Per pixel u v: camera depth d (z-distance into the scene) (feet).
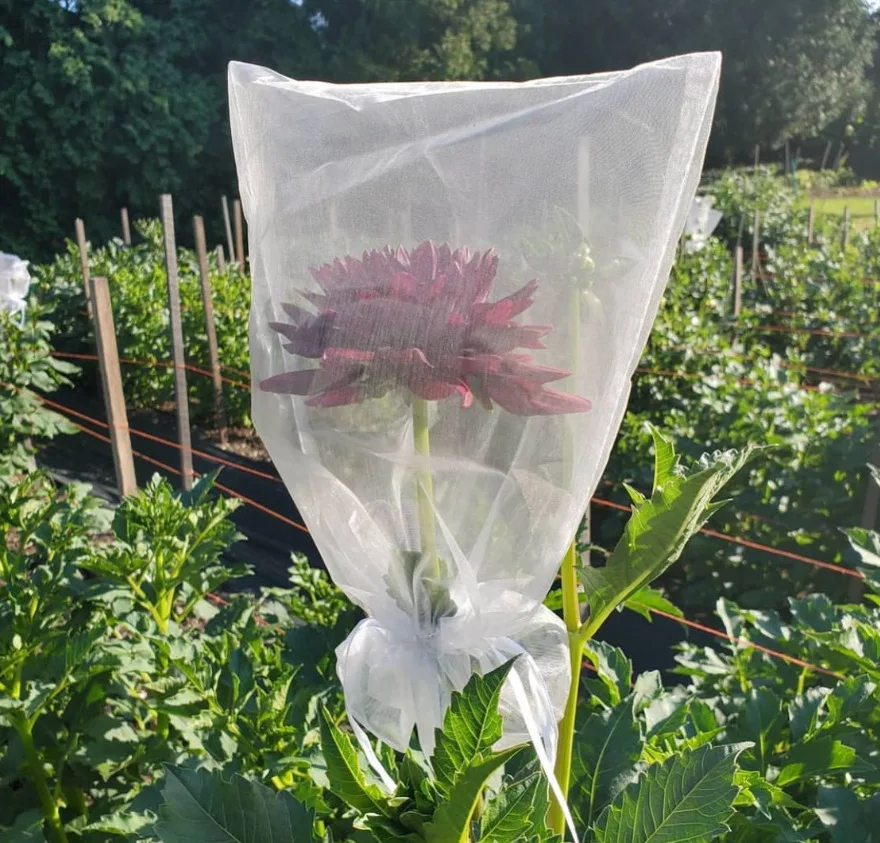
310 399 2.85
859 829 5.06
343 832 5.58
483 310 2.74
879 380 27.53
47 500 10.73
